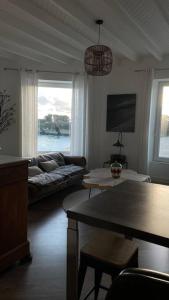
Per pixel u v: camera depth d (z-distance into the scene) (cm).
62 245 264
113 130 577
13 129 547
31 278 206
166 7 304
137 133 554
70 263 135
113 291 89
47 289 193
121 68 558
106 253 143
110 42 422
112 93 574
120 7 293
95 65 359
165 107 544
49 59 543
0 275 209
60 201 409
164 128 550
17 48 461
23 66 539
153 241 103
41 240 274
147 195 158
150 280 84
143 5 294
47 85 575
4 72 530
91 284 199
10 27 354
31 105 543
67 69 565
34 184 366
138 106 548
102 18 334
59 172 456
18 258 220
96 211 127
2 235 203
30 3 290
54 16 324
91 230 300
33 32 373
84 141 578
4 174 199
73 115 573
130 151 566
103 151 598
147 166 538
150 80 519
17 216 218
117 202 142
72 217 127
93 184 336
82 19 323
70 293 139
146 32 383
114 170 369
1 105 532
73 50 472
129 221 115
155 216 122
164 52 493
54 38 413
